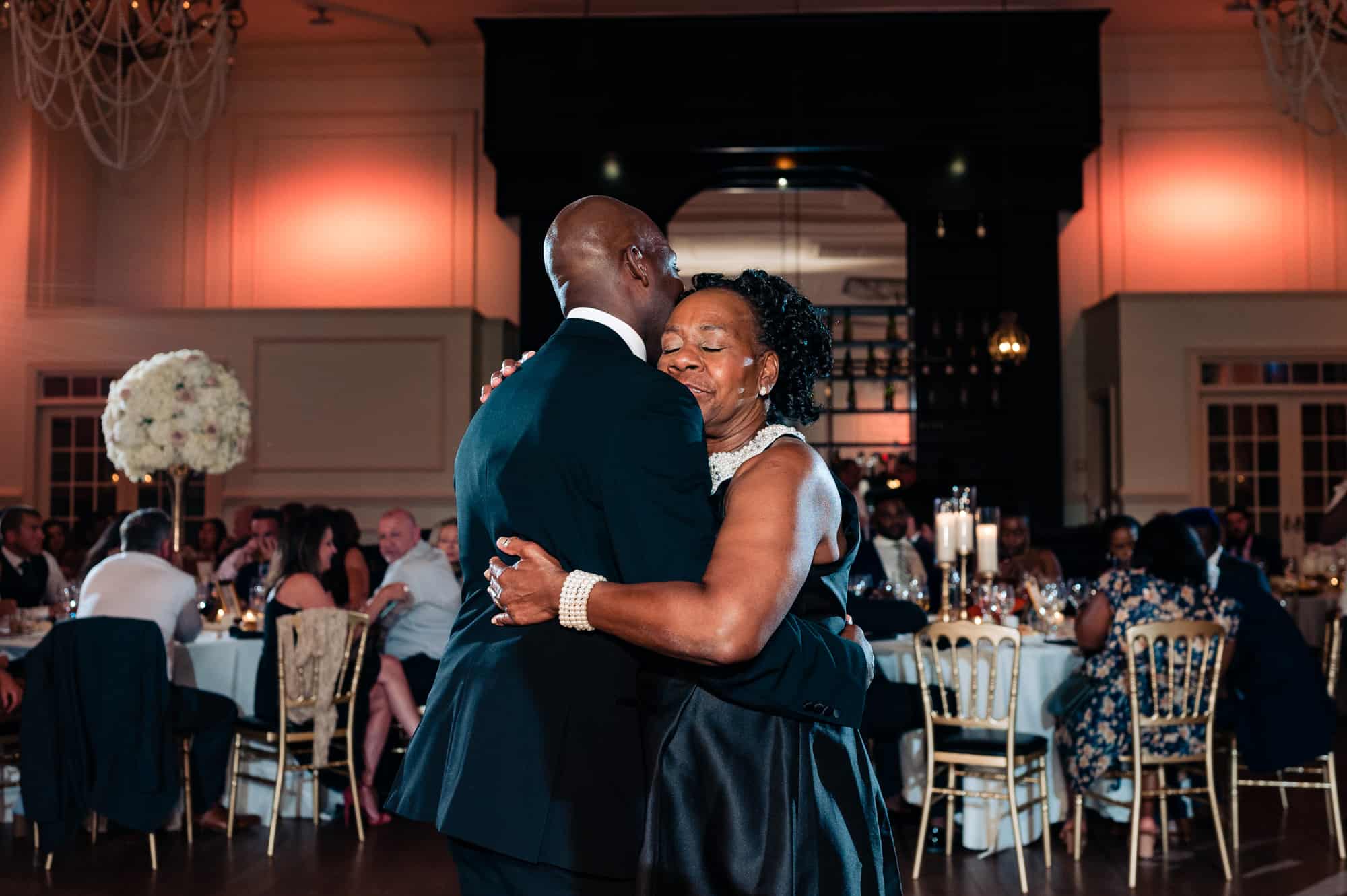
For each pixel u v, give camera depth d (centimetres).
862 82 1034
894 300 1491
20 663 481
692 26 1030
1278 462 1028
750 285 163
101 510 1061
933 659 421
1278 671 433
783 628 142
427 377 1025
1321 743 429
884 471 964
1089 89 1027
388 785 533
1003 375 1055
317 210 1166
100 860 429
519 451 149
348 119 1170
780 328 160
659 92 1040
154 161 1169
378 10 1084
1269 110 1141
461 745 148
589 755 143
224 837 462
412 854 438
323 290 1162
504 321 1083
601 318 158
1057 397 1049
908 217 1065
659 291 162
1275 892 388
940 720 415
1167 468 1016
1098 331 1092
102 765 406
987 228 1062
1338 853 434
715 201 1367
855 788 150
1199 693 408
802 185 1089
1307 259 1134
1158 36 1143
